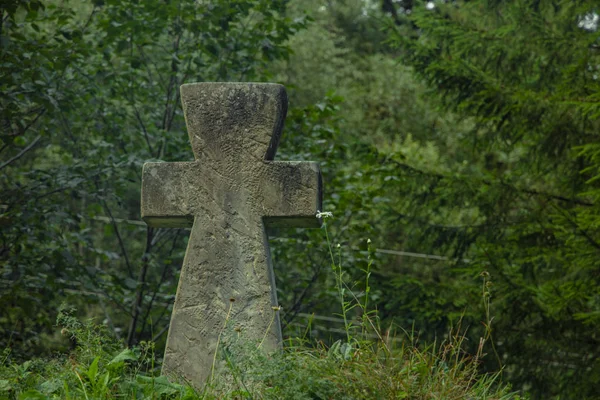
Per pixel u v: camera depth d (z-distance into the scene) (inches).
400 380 133.9
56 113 321.4
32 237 303.3
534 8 434.9
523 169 426.3
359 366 137.2
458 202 434.3
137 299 329.7
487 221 436.8
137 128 355.6
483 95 409.1
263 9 332.8
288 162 165.6
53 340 331.9
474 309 394.9
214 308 163.5
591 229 342.0
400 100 815.1
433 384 137.5
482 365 397.4
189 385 148.2
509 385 153.4
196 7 330.0
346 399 129.6
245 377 150.9
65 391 134.4
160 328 351.9
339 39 895.1
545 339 384.5
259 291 163.0
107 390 137.7
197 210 167.3
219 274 164.6
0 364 163.2
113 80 334.6
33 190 311.0
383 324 423.2
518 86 424.5
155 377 144.5
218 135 168.1
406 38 449.1
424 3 446.9
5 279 305.9
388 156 416.8
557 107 386.9
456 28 438.9
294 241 348.2
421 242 449.1
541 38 409.7
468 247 440.8
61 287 309.0
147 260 337.1
